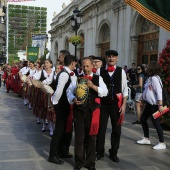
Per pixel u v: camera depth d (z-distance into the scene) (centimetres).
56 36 3403
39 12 4844
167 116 613
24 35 4806
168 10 425
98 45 1833
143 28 1298
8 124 664
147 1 426
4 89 1603
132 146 509
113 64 421
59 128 409
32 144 504
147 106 511
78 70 498
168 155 462
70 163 415
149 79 502
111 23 1584
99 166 406
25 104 982
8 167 391
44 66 590
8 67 1703
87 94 362
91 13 1953
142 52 1290
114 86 414
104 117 420
